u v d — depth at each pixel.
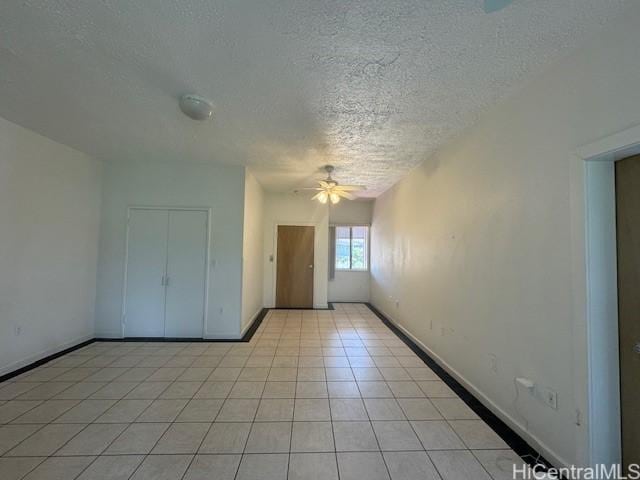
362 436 2.23
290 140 3.44
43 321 3.61
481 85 2.23
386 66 2.04
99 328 4.47
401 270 5.15
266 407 2.62
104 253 4.50
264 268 6.95
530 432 2.13
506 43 1.78
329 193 4.58
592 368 1.70
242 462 1.96
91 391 2.87
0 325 3.11
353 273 7.91
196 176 4.59
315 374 3.32
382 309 6.48
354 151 3.78
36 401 2.67
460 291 3.12
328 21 1.65
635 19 1.49
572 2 1.48
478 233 2.79
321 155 3.97
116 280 4.50
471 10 1.55
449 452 2.07
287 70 2.11
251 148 3.76
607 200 1.73
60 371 3.30
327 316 6.21
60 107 2.76
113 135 3.44
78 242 4.12
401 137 3.28
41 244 3.55
